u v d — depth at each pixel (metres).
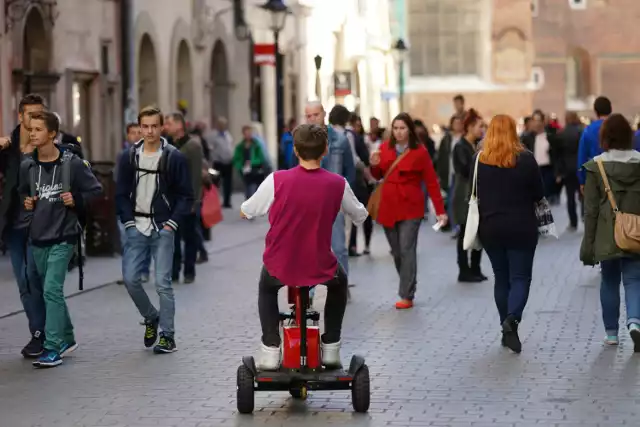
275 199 18.73
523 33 140.12
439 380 21.52
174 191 24.80
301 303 18.95
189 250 36.25
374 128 57.25
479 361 23.23
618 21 155.12
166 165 24.58
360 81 111.75
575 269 38.56
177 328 27.66
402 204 30.48
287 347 19.19
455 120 51.94
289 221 18.70
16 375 22.55
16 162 23.86
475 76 140.75
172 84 70.00
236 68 83.06
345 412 19.23
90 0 58.38
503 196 24.06
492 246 24.33
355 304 31.34
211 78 81.62
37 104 23.88
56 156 23.67
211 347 25.19
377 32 118.12
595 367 22.47
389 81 121.19
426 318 28.78
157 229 24.58
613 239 23.84
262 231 54.59
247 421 18.75
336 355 19.52
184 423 18.70
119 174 24.75
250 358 19.33
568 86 157.50
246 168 65.44
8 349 25.20
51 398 20.58
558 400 19.81
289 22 92.12
